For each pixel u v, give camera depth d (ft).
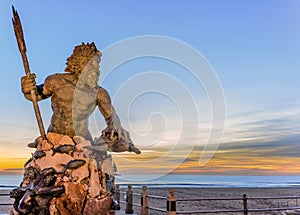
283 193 120.67
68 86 11.76
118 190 32.24
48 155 11.05
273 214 47.65
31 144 12.01
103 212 11.13
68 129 11.50
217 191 134.51
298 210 19.38
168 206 24.36
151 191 110.73
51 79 11.86
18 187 10.91
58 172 10.72
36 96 11.34
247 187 189.67
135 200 45.65
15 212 10.26
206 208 60.08
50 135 11.40
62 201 10.48
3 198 70.03
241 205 68.44
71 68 12.05
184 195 102.42
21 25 10.30
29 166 11.16
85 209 10.68
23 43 10.46
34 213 10.19
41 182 10.52
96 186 11.01
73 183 10.68
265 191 136.98
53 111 11.92
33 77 11.13
